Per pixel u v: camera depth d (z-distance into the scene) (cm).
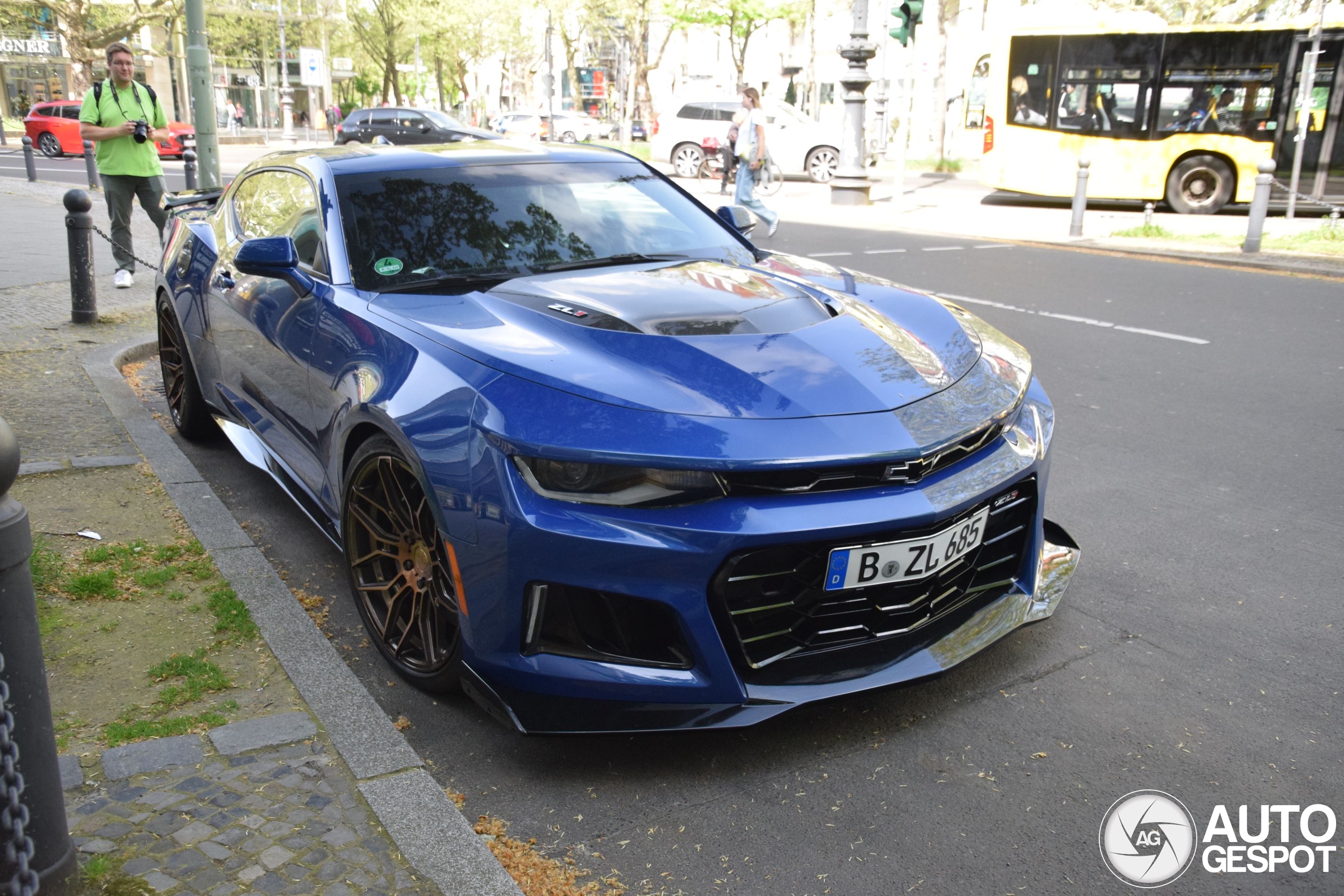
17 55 4409
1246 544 390
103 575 333
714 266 352
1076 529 405
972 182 2425
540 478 235
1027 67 1677
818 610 246
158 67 4591
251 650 294
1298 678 294
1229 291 945
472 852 214
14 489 414
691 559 230
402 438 261
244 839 214
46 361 612
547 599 239
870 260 1145
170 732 251
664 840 227
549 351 261
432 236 343
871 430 246
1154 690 287
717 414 240
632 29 4069
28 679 179
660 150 2395
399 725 270
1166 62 1585
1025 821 233
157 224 888
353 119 2825
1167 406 579
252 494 441
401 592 288
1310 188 1548
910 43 1656
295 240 368
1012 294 932
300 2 4672
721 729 236
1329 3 1531
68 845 192
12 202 1474
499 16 4622
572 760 256
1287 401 588
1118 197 1647
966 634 271
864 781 247
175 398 514
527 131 4222
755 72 4628
